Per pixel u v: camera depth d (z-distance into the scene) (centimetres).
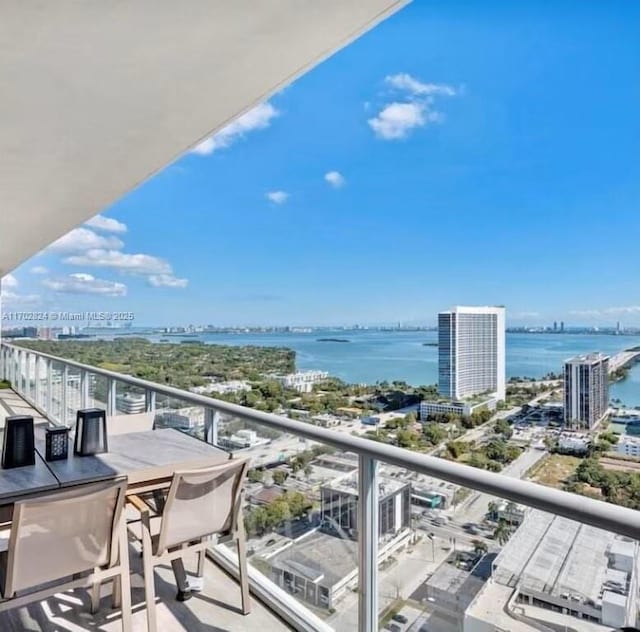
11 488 203
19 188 376
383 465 189
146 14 171
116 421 326
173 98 235
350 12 172
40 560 186
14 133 274
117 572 209
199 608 246
